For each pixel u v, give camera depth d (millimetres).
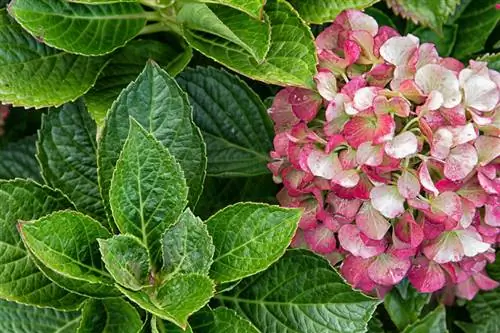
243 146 1024
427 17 1023
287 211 876
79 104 952
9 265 875
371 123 903
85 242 870
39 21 909
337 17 958
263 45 905
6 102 911
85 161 948
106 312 892
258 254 875
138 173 870
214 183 1035
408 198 901
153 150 866
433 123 898
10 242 877
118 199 872
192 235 864
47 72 931
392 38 926
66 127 948
